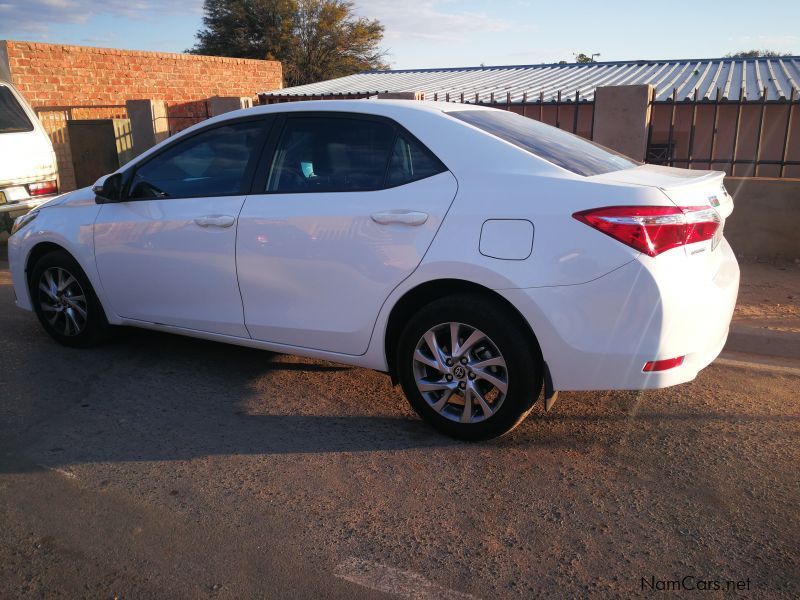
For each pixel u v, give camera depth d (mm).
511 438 3799
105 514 3117
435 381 3740
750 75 15836
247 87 21141
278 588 2645
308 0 40188
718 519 3055
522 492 3277
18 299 5383
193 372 4750
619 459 3572
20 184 8273
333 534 2967
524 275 3295
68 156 13609
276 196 4059
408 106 3900
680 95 13562
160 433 3883
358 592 2621
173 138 4555
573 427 3918
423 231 3543
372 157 3838
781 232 7758
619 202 3170
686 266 3234
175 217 4387
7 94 8422
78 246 4852
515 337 3418
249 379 4633
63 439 3807
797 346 5160
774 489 3283
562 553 2840
